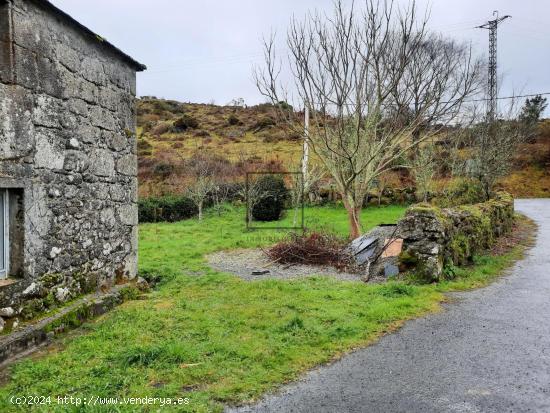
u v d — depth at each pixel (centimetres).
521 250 1036
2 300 425
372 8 980
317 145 1095
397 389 357
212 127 4362
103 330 487
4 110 427
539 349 442
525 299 626
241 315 547
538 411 322
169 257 999
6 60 432
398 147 1298
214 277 780
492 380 373
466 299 626
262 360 409
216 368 391
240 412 322
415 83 1011
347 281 756
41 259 481
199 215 1802
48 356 416
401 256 748
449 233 768
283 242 1017
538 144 3709
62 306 509
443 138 2134
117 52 632
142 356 400
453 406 330
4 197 450
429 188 1903
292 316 540
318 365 405
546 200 2859
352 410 324
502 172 1950
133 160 695
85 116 560
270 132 3969
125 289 636
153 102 5459
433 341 464
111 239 631
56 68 500
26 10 452
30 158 461
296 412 322
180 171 2489
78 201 549
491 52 2688
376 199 2159
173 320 527
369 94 1074
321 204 2127
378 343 460
